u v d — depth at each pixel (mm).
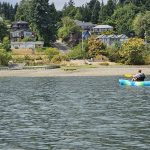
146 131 34625
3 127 37469
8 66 137375
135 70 123375
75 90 74250
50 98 61875
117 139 31625
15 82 95438
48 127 37281
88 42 158500
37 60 151375
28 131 35406
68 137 32656
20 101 58438
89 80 98625
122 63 143750
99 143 30344
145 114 44375
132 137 32281
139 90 73062
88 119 41406
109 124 38281
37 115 44781
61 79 103375
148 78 100375
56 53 159250
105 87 79562
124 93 68125
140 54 142750
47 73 119438
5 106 52969
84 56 154625
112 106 51594
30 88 79500
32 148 29062
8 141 31391
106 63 139625
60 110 48594
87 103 55125
